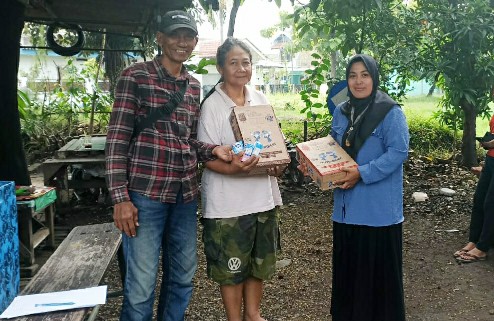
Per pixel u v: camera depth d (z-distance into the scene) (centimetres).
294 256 448
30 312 212
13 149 440
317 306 353
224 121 265
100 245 307
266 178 268
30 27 1052
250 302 284
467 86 764
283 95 2372
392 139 256
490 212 416
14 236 246
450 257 441
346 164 261
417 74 784
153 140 240
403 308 268
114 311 347
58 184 607
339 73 1256
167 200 244
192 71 718
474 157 799
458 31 725
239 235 262
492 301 355
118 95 238
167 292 270
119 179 234
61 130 981
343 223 270
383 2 738
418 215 569
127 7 521
